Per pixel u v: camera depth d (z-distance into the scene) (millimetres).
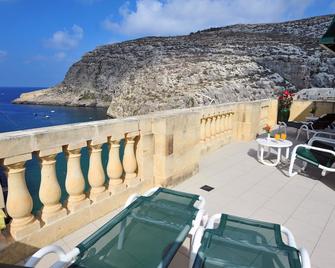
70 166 2740
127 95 64688
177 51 84812
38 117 60688
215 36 103688
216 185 4320
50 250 1553
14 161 2121
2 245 2186
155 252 1744
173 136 3984
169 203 2461
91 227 2904
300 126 8016
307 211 3410
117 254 1712
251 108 7453
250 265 1570
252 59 69375
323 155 4590
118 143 3262
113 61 91688
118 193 3336
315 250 2562
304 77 62125
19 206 2258
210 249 1731
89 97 92438
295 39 84875
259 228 2035
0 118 56938
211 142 6453
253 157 6055
